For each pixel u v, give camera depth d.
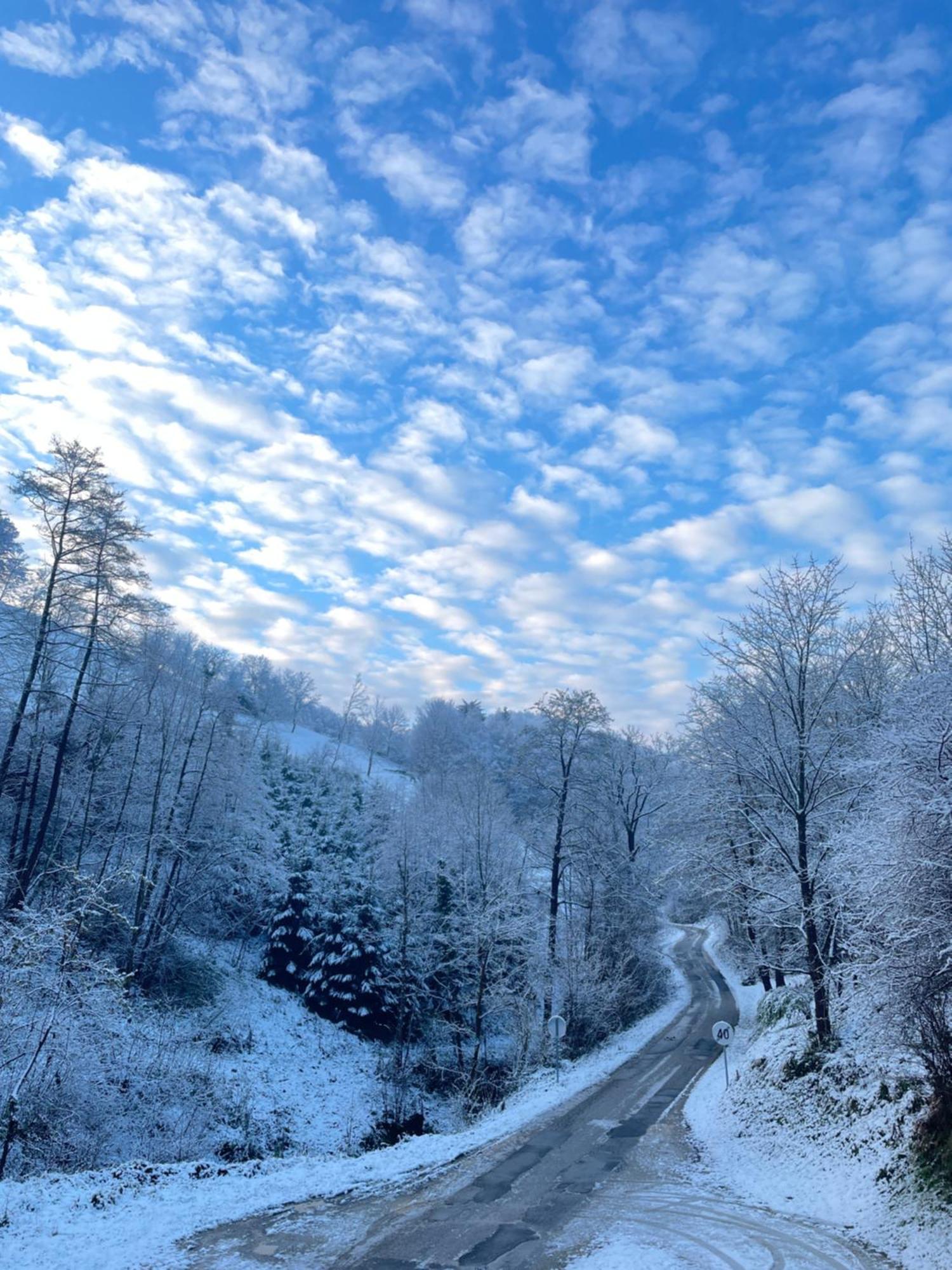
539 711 39.00
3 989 16.81
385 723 128.75
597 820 41.41
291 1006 35.66
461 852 39.50
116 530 27.30
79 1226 11.49
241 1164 15.97
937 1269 10.25
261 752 54.97
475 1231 12.05
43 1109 17.27
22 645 27.22
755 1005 36.31
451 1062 34.41
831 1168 14.80
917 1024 12.92
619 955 39.12
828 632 23.44
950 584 24.69
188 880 34.19
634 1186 14.82
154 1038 23.92
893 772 13.14
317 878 39.78
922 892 12.07
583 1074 26.38
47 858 30.31
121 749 34.78
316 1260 10.74
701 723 27.89
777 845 22.84
